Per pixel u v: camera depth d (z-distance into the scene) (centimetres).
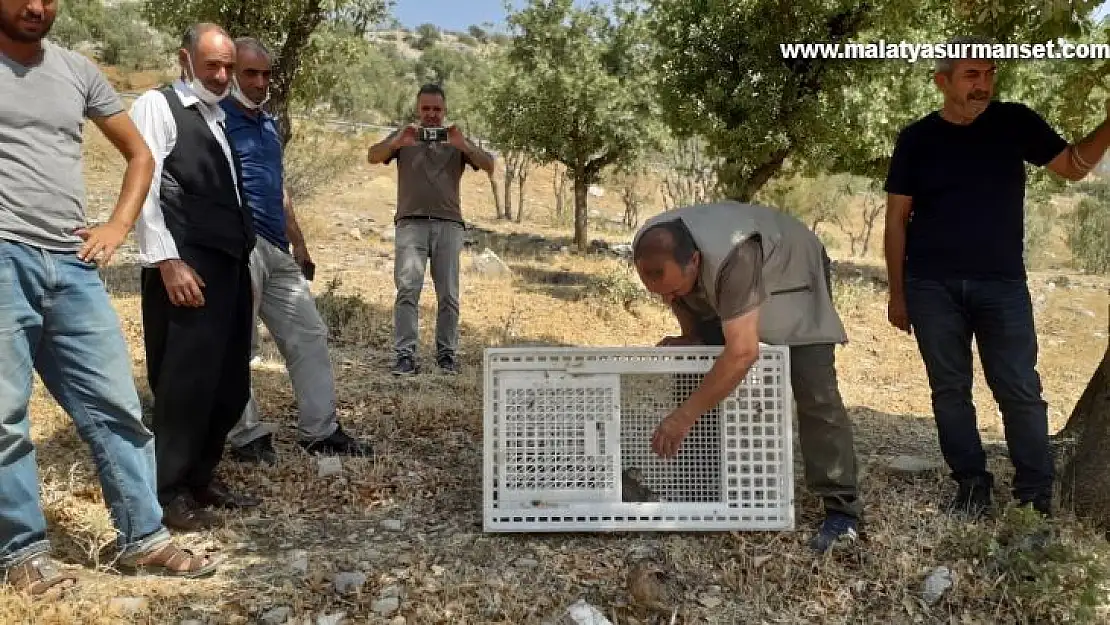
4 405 288
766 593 325
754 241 338
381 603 309
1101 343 1197
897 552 346
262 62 418
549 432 361
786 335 353
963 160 370
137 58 3869
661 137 1833
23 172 285
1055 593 310
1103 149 360
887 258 398
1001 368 370
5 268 284
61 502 369
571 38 1825
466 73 3141
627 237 2284
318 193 1741
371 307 859
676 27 1230
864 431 552
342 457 449
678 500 373
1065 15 417
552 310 998
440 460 454
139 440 324
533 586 325
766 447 360
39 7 274
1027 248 2420
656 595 315
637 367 360
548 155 1836
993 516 370
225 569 333
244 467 429
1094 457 382
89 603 298
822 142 1205
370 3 996
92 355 307
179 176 354
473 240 1819
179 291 348
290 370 455
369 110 3941
